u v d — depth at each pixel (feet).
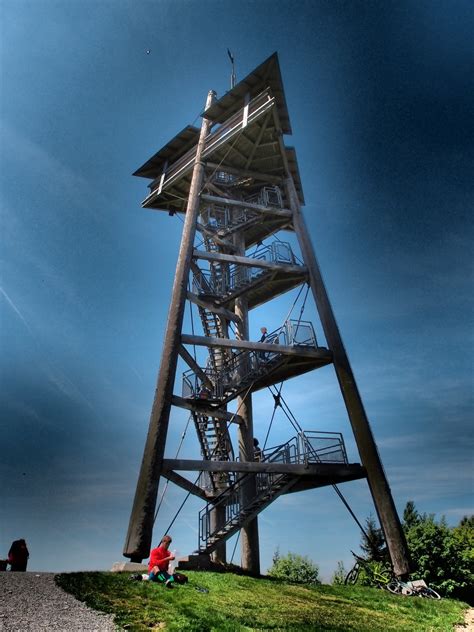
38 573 41.75
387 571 67.67
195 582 46.03
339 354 69.51
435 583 80.33
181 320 67.67
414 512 99.55
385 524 59.52
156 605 35.40
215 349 78.74
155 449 58.44
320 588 53.78
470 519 119.55
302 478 63.31
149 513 55.16
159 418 60.54
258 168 89.76
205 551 59.26
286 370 75.15
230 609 38.19
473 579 80.28
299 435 64.34
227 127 84.38
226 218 87.71
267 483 65.31
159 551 44.78
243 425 70.95
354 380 67.62
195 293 76.54
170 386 62.90
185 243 74.43
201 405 67.62
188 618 33.12
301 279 79.51
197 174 83.15
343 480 64.59
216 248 86.43
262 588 48.98
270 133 82.89
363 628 38.45
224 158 84.38
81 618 29.84
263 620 36.47
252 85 84.58
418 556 83.46
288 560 128.06
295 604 44.06
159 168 99.96
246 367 70.18
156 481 56.95
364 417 65.16
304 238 80.33
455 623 46.06
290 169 94.73
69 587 36.58
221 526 62.49
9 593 33.53
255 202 90.74
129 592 37.76
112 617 30.81
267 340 74.23
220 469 58.90
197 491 65.87
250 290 78.13
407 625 42.01
